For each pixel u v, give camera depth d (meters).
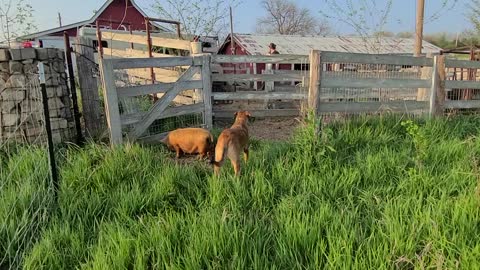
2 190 3.96
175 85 6.58
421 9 10.33
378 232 3.06
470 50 11.05
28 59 5.47
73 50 6.20
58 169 4.56
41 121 5.60
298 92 8.85
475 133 6.26
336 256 2.73
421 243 2.94
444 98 7.11
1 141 5.46
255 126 8.30
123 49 12.26
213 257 2.86
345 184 4.12
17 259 3.04
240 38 24.23
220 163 4.28
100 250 2.93
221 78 8.59
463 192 3.77
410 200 3.65
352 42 26.33
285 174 4.41
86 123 6.37
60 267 2.89
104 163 4.66
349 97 7.38
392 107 6.71
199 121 7.29
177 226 3.33
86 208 3.80
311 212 3.52
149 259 2.91
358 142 5.50
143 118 6.11
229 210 3.65
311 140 4.91
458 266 2.61
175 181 4.31
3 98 5.40
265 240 3.07
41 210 3.67
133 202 3.80
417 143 4.79
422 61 6.84
